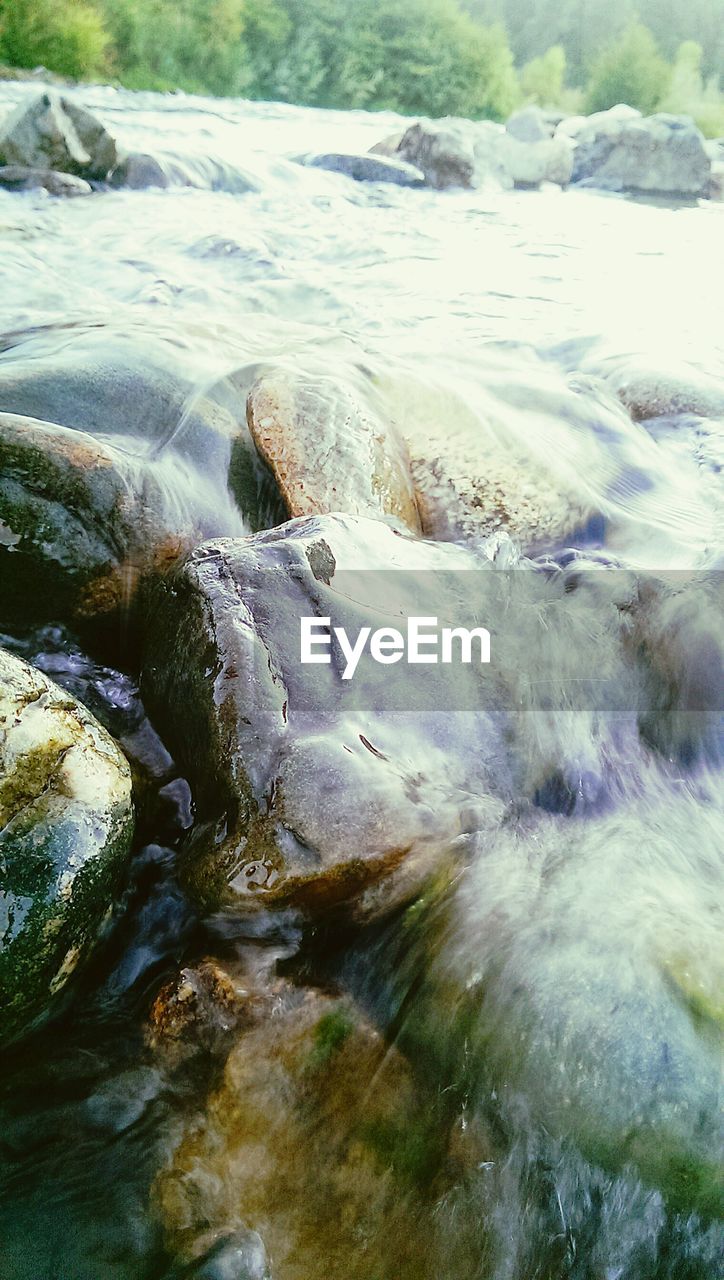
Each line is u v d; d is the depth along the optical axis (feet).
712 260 10.54
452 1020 2.48
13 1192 2.25
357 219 11.39
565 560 4.21
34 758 2.50
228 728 2.90
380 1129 2.38
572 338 7.05
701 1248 2.16
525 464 4.56
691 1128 2.19
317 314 7.30
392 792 2.80
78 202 10.09
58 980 2.47
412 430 4.59
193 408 4.28
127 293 7.22
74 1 25.09
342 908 2.75
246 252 8.87
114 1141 2.35
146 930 2.82
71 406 4.13
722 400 5.88
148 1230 2.21
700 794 3.43
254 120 19.35
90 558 3.61
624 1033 2.30
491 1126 2.33
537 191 15.58
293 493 3.99
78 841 2.47
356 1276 2.20
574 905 2.65
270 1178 2.32
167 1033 2.53
